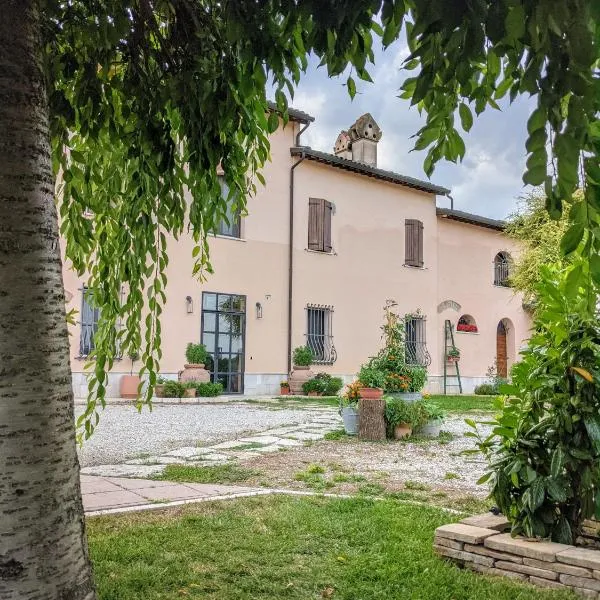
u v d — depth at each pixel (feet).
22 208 6.19
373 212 57.67
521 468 9.72
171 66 10.46
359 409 25.99
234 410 36.78
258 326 49.21
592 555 8.91
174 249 44.47
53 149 11.37
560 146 4.83
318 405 40.73
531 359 10.16
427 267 61.77
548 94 4.87
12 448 5.88
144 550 10.61
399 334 31.73
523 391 10.11
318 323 53.57
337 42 7.05
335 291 54.24
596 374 9.39
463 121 7.51
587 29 4.45
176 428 28.25
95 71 9.96
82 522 6.45
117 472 17.93
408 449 23.65
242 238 48.70
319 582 9.38
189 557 10.36
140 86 10.34
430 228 62.49
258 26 7.73
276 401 43.83
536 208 49.90
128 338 12.04
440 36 5.66
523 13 4.60
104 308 12.04
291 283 51.13
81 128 10.21
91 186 12.72
